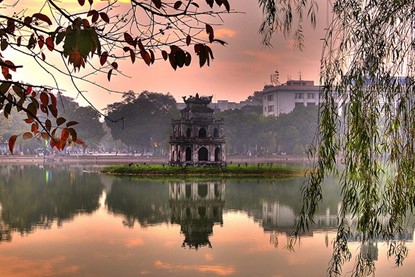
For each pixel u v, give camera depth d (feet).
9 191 163.32
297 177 231.71
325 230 87.20
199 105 285.02
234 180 215.51
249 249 73.77
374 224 26.94
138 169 257.14
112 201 136.36
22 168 319.06
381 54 25.96
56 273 60.49
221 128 286.05
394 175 26.84
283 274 59.41
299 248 73.20
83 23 13.33
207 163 278.67
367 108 26.58
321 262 64.80
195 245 76.95
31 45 14.73
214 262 65.77
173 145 292.81
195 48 14.78
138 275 59.57
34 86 15.12
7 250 73.26
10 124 400.47
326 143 27.09
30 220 102.06
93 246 76.23
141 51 14.85
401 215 26.84
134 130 472.85
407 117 26.27
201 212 115.03
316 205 27.25
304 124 402.31
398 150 26.45
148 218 105.50
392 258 60.85
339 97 27.22
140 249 74.23
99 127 475.31
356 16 26.63
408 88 26.13
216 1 14.40
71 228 92.32
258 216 108.37
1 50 14.58
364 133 26.22
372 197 26.73
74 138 15.74
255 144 455.22
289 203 131.75
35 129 15.57
